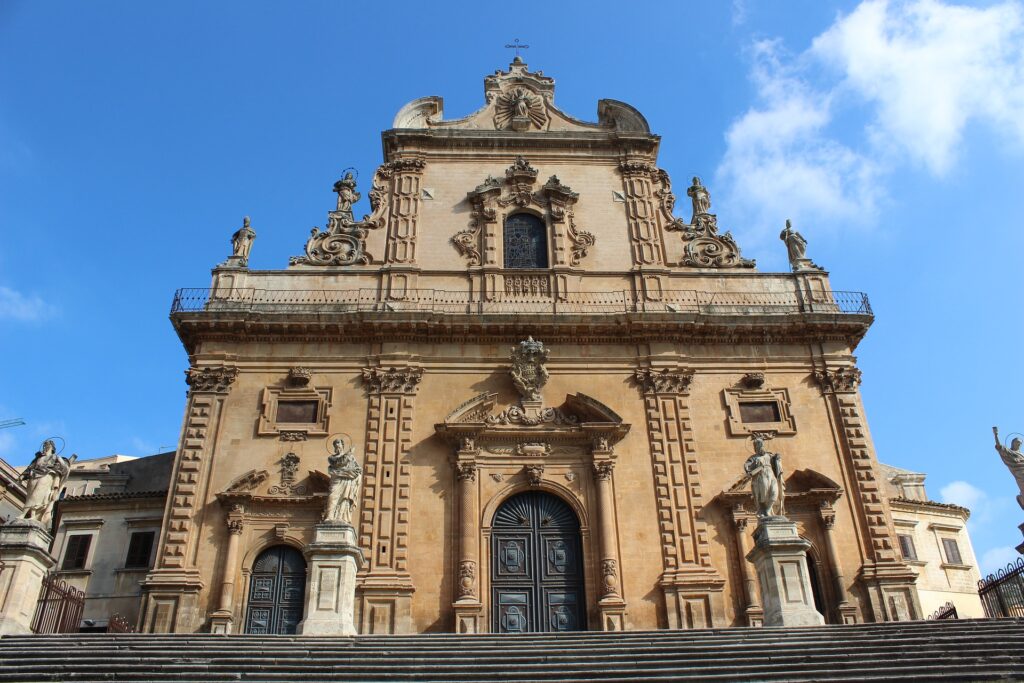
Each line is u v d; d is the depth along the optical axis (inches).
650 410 1126.4
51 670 538.3
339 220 1280.8
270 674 530.9
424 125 1386.6
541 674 525.0
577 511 1063.6
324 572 784.3
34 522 781.3
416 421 1107.9
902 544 1435.8
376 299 1204.5
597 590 1015.0
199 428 1082.1
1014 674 494.3
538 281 1230.9
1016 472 901.8
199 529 1019.9
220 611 963.3
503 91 1433.3
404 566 1008.2
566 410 1127.0
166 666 546.6
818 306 1214.3
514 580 1031.6
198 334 1146.0
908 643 595.5
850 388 1154.0
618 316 1166.3
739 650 596.4
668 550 1033.5
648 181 1336.1
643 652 598.2
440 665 563.2
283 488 1050.1
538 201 1300.4
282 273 1218.6
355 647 638.5
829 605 1019.9
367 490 1053.8
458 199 1304.1
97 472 1390.3
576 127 1401.3
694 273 1251.2
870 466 1095.0
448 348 1161.4
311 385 1127.0
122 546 1240.2
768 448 1112.8
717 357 1176.8
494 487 1069.8
